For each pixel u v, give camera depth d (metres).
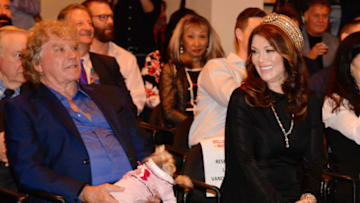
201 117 3.47
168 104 4.31
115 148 2.76
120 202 2.46
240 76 3.43
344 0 6.11
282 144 2.65
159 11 6.18
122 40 6.07
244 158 2.57
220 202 2.68
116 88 3.04
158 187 2.52
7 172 2.79
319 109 2.82
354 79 3.17
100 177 2.67
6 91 3.04
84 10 3.87
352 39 3.16
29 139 2.57
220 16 5.17
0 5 4.28
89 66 3.83
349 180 2.83
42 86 2.72
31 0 5.38
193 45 4.36
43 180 2.50
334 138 3.22
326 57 5.29
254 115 2.65
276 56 2.62
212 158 3.03
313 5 5.27
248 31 3.41
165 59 4.96
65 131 2.63
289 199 2.63
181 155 3.21
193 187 2.78
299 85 2.70
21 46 2.98
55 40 2.70
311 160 2.76
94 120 2.79
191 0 5.43
